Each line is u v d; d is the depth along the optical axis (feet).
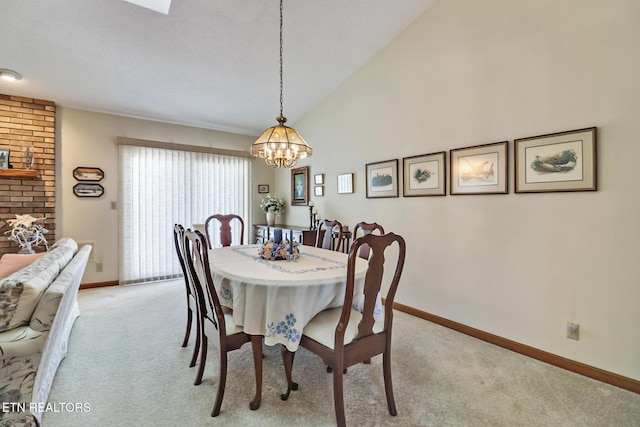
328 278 5.53
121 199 13.34
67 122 12.34
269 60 11.03
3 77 10.18
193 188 15.11
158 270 14.24
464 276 9.07
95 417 5.39
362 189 12.32
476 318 8.80
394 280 5.54
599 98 6.55
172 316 10.11
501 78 8.13
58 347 6.58
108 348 7.91
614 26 6.34
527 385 6.45
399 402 5.88
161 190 14.28
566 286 7.11
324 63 11.73
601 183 6.56
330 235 10.21
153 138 14.25
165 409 5.63
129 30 8.82
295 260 7.17
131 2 7.96
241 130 16.44
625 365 6.33
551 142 7.23
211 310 5.85
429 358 7.57
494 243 8.38
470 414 5.55
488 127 8.42
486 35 8.41
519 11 7.74
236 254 8.01
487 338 8.51
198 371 6.41
